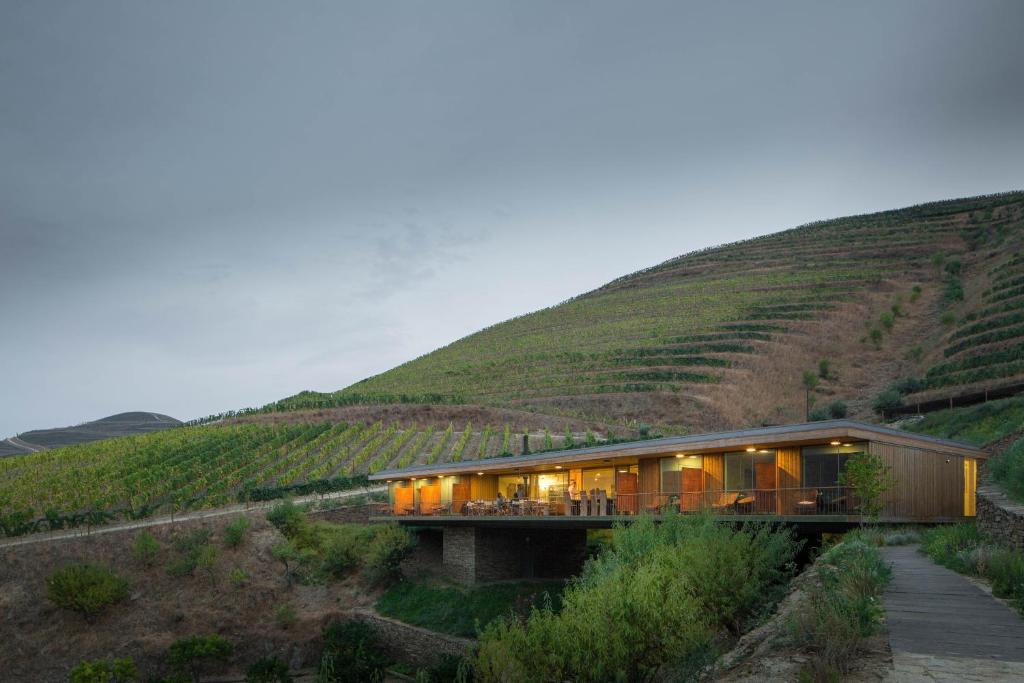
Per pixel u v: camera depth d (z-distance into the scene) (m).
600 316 123.19
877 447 23.33
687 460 28.27
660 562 15.22
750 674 8.77
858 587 11.42
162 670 32.69
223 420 79.31
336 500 45.69
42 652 32.81
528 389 88.69
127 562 37.69
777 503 23.52
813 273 117.88
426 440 65.12
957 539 16.84
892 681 7.40
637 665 12.46
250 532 41.06
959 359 70.88
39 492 51.03
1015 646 8.48
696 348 91.62
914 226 133.00
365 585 38.06
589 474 34.22
